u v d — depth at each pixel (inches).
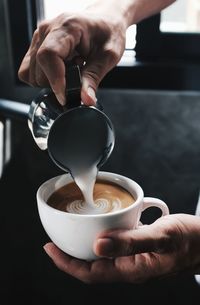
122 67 31.4
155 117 32.5
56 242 13.7
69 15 15.9
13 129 30.3
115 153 30.7
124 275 14.3
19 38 30.5
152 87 32.1
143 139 32.1
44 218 13.1
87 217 12.1
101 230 12.4
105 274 14.3
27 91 32.1
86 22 15.7
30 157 29.0
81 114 12.6
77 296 17.8
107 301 17.8
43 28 15.9
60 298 17.6
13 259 19.2
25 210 22.9
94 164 13.7
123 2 20.0
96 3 19.2
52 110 12.9
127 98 32.4
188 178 28.4
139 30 32.4
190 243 13.1
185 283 19.1
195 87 32.1
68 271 14.7
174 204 25.5
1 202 23.5
